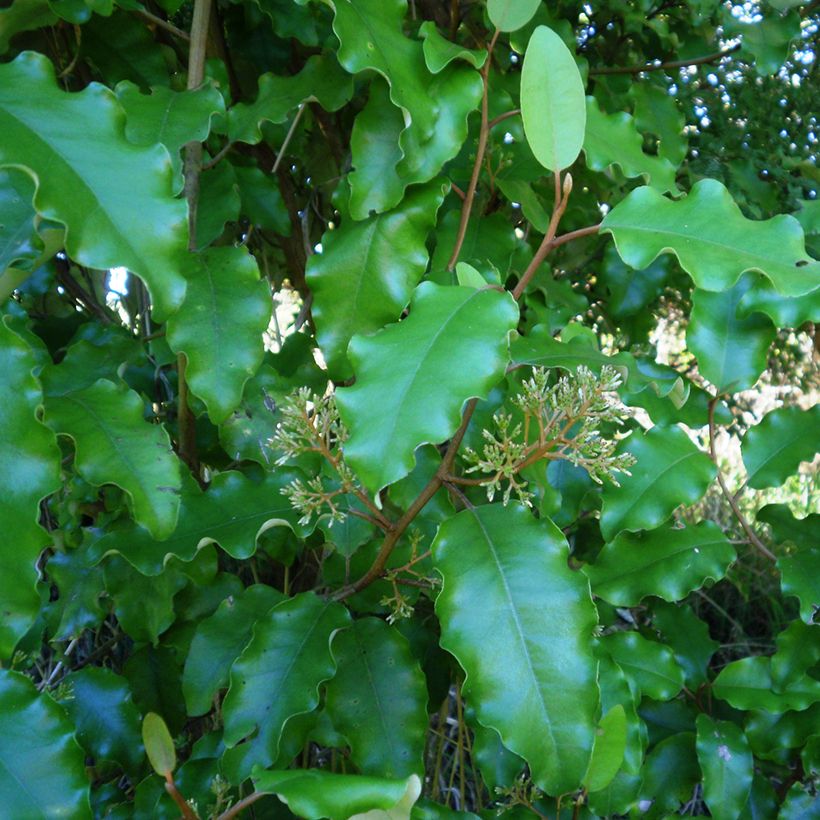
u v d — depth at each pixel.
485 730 0.32
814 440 0.35
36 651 0.34
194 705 0.32
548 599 0.25
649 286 0.43
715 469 0.33
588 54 0.49
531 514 0.26
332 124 0.42
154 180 0.22
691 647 0.39
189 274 0.29
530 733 0.24
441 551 0.26
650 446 0.33
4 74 0.22
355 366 0.24
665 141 0.43
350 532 0.33
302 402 0.27
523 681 0.24
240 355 0.29
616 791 0.32
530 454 0.27
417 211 0.30
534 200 0.37
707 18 0.45
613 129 0.33
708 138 0.49
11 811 0.21
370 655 0.31
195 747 0.33
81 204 0.21
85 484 0.36
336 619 0.30
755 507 0.86
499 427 0.27
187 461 0.37
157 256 0.21
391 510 0.36
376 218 0.30
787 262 0.26
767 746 0.36
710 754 0.34
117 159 0.22
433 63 0.27
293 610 0.30
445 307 0.24
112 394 0.28
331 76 0.33
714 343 0.33
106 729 0.33
